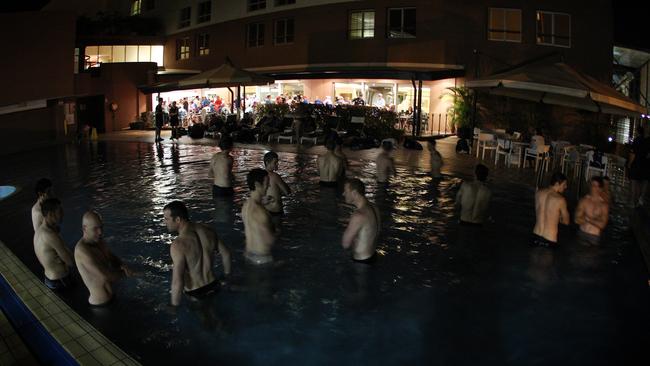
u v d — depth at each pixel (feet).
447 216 31.27
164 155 57.67
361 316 18.22
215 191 35.60
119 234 27.12
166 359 15.40
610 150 82.02
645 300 19.71
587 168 43.60
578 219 27.73
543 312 18.69
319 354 15.75
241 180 41.83
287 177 43.24
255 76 67.21
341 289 20.36
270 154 29.91
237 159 53.88
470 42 80.18
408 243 26.09
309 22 89.10
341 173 39.06
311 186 39.27
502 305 19.21
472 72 80.33
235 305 18.83
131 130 92.43
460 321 17.95
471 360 15.49
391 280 21.33
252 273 21.74
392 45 82.64
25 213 32.17
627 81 104.47
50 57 72.38
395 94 85.66
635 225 30.04
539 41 83.87
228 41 102.78
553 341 16.62
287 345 16.22
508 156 51.55
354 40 85.10
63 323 16.81
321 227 28.37
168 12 118.01
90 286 18.61
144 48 117.80
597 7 87.10
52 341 15.78
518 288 20.75
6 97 67.15
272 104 79.36
